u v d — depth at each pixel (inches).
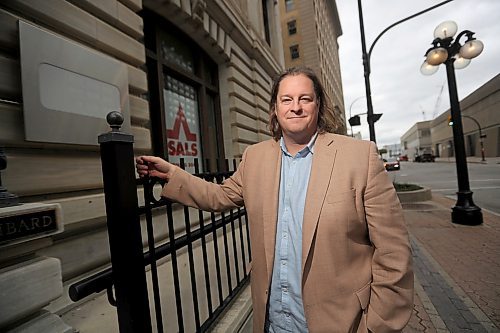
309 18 1247.5
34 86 95.2
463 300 116.6
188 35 234.1
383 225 46.9
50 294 55.2
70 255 104.3
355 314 47.1
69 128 106.1
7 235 45.8
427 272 145.9
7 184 89.3
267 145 62.0
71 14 115.4
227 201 65.6
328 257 47.2
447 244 188.5
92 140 115.0
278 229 53.9
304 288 48.5
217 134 280.7
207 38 243.4
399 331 44.9
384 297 46.1
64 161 106.7
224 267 139.6
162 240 155.1
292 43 1278.3
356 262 49.3
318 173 50.5
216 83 283.9
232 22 271.3
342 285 47.2
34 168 96.7
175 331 86.0
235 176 66.5
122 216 53.4
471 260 157.4
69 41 108.8
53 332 53.7
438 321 103.4
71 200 106.3
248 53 329.1
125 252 53.6
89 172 115.6
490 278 134.2
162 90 199.8
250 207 57.0
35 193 97.2
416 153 3171.8
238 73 294.0
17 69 94.3
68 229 105.2
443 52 232.8
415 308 112.9
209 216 201.5
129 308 53.4
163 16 204.5
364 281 49.1
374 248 51.7
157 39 201.0
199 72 254.1
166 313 96.7
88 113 114.0
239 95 290.7
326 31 1704.0
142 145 147.2
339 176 48.9
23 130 94.0
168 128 211.3
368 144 51.7
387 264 46.2
